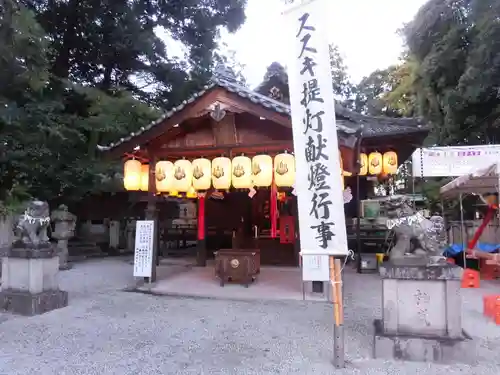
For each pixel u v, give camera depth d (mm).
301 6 5066
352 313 7277
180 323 6699
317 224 4793
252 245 13453
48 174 15117
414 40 18875
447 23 17281
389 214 5445
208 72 20781
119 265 14117
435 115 18938
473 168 12852
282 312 7379
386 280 5227
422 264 5125
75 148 16719
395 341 5000
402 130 12211
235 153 9414
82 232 19344
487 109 16703
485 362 4891
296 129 5012
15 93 14625
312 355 5188
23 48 13281
